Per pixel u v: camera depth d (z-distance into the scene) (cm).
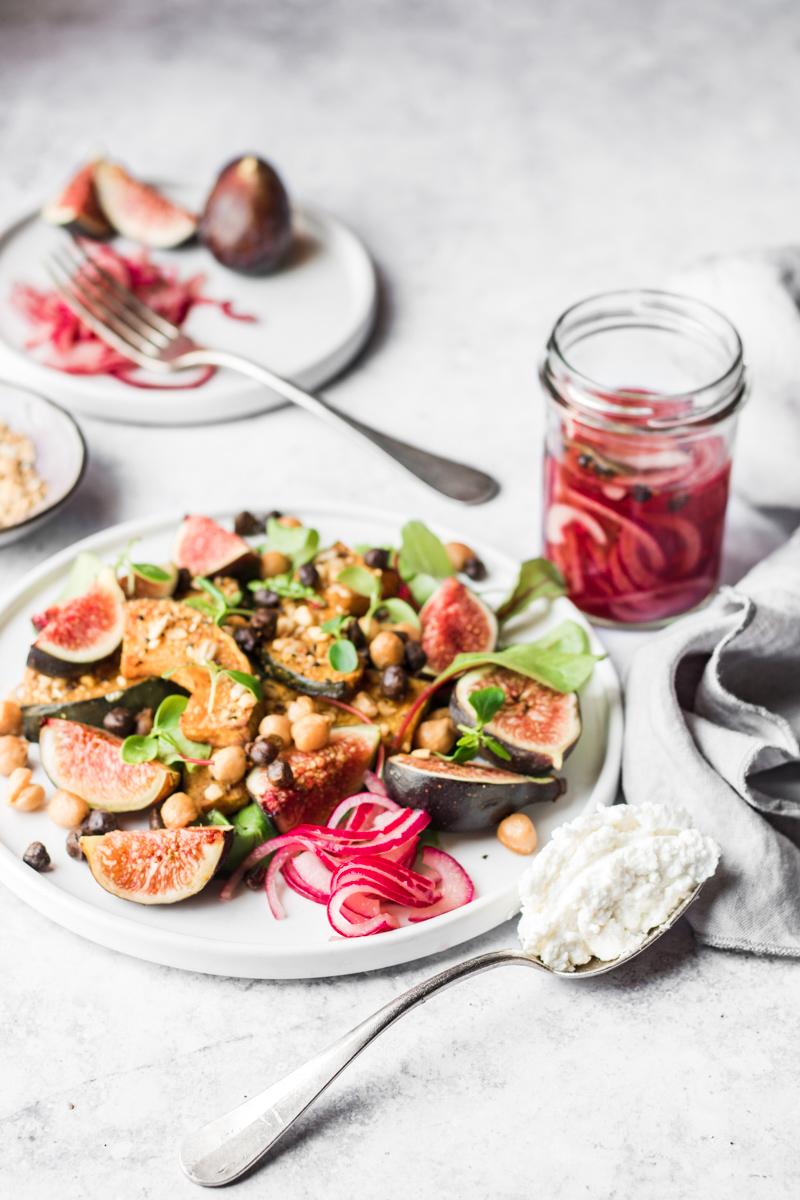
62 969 84
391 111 131
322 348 111
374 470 106
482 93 133
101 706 88
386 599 93
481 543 98
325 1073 78
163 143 127
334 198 124
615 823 82
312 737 86
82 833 85
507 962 81
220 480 105
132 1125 79
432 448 107
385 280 118
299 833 84
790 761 89
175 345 109
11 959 84
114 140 127
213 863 83
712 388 90
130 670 89
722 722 89
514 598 94
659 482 91
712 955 85
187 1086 81
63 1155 79
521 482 106
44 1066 81
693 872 82
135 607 90
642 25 139
